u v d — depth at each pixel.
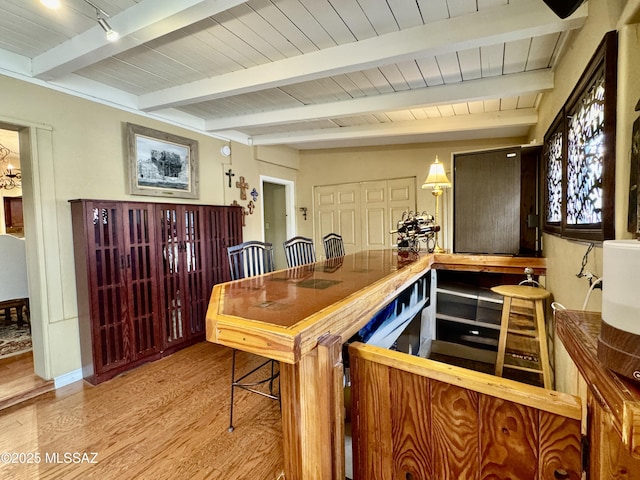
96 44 1.93
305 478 1.01
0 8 1.74
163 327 2.87
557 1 1.16
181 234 3.05
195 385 2.36
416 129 3.77
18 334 3.46
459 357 2.99
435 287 3.07
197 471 1.54
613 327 0.57
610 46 1.12
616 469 0.62
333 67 2.16
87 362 2.46
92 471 1.55
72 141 2.55
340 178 5.27
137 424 1.91
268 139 4.37
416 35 1.94
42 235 2.36
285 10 1.77
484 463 0.83
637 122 0.97
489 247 2.79
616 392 0.51
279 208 5.84
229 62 2.36
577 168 1.58
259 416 1.97
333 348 0.94
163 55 2.26
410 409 0.93
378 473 1.01
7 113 2.20
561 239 1.99
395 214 4.91
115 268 2.53
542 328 2.13
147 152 3.09
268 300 1.21
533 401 0.74
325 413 0.93
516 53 2.21
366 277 1.67
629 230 1.03
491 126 3.49
